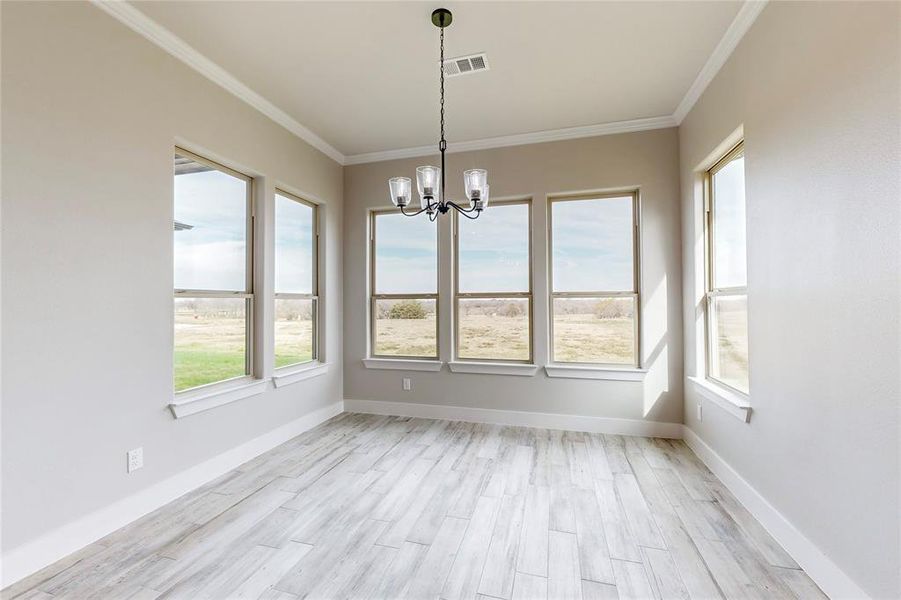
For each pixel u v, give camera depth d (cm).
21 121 171
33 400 174
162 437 232
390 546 192
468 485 254
